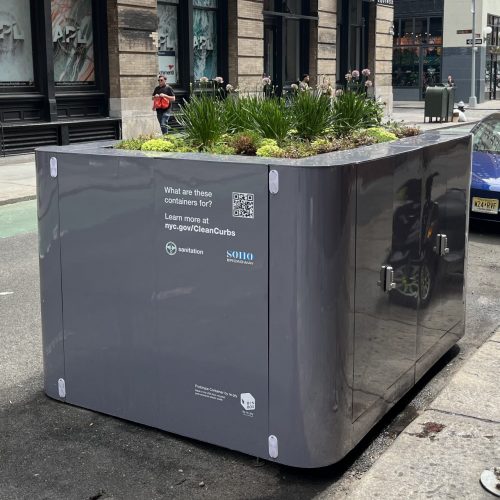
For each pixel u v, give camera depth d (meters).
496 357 5.04
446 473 3.53
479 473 3.53
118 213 4.03
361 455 3.98
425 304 4.60
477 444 3.80
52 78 17.77
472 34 41.69
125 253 4.05
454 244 5.00
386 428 4.29
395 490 3.40
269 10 26.00
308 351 3.55
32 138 17.42
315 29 27.61
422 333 4.60
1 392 4.79
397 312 4.18
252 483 3.69
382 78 33.31
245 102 5.35
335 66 29.30
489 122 11.33
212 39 23.23
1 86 16.94
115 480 3.73
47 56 17.58
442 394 4.44
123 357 4.20
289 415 3.64
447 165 4.74
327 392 3.61
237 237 3.64
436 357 4.91
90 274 4.23
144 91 20.14
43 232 4.39
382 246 3.91
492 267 8.24
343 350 3.63
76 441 4.11
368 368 3.90
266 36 26.09
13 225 10.66
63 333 4.45
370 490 3.41
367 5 32.16
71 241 4.26
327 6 28.08
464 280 5.30
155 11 20.23
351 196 3.55
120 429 4.22
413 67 48.09
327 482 3.70
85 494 3.61
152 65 20.34
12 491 3.64
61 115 18.41
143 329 4.07
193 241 3.79
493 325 6.16
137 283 4.04
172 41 21.78
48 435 4.18
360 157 3.76
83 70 19.06
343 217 3.51
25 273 8.00
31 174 14.94
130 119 19.75
